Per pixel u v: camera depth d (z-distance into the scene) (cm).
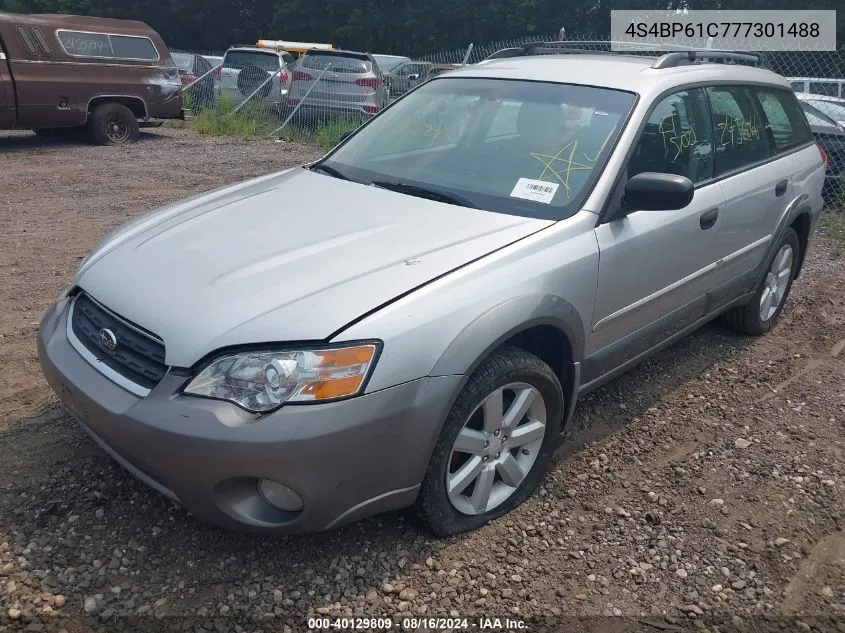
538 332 326
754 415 416
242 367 247
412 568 285
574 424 396
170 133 1409
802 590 288
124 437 254
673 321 403
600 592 281
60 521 294
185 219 342
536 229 318
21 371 414
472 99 405
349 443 248
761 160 467
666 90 386
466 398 278
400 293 268
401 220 324
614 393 431
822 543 315
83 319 298
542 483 343
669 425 402
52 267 594
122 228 357
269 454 240
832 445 388
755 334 523
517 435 310
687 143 397
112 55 1213
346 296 263
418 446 264
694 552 305
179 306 267
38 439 348
